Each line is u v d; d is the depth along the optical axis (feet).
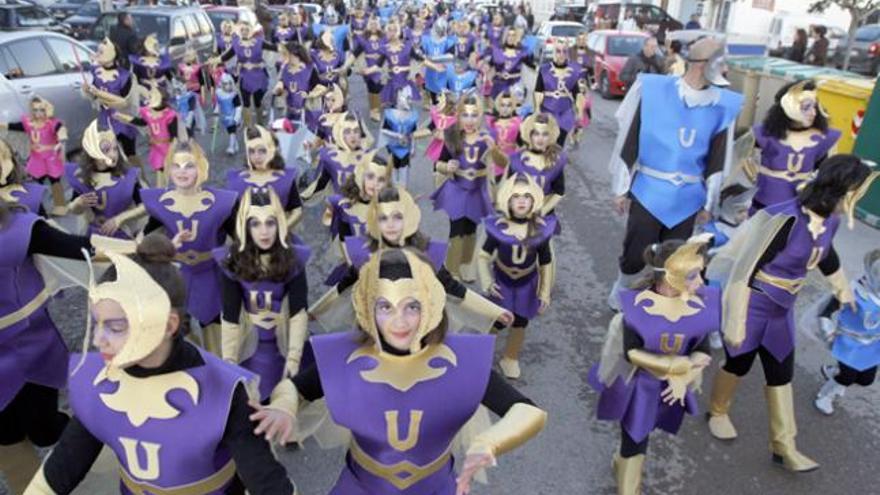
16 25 57.06
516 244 15.79
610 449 14.85
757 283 13.55
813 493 13.70
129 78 30.96
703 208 17.92
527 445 14.90
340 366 7.97
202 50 51.21
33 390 11.35
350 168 19.65
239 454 7.07
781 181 19.56
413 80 47.01
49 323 11.51
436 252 13.20
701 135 17.13
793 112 18.89
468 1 127.03
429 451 8.09
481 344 8.23
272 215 12.03
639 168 18.12
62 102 32.24
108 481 8.08
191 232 14.65
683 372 11.53
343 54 46.39
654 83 17.46
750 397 16.93
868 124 29.60
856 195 12.81
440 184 22.25
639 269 19.26
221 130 42.34
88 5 71.92
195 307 14.93
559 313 21.07
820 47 59.16
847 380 15.61
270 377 12.64
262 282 12.30
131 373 7.02
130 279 6.56
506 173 19.90
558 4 116.78
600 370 12.33
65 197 26.78
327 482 13.58
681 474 14.15
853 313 15.06
